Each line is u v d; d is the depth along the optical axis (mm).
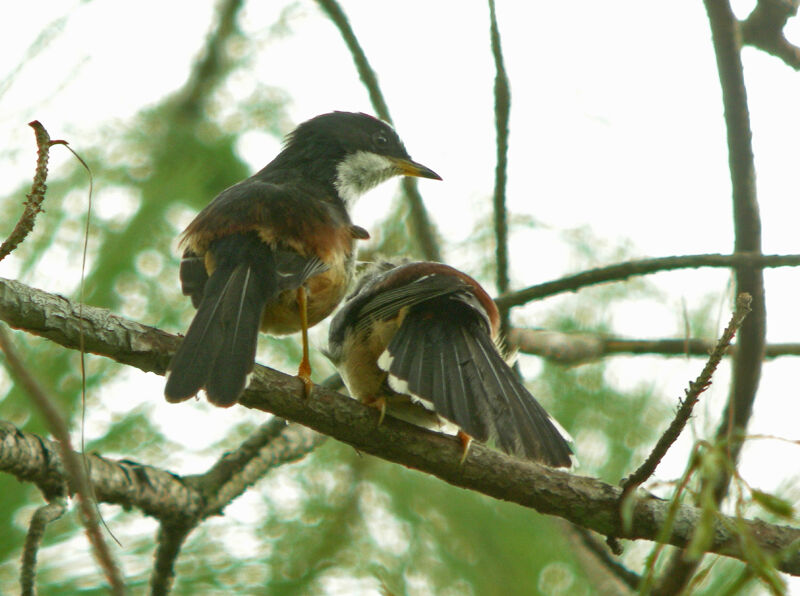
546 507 7449
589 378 9875
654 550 5074
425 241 10750
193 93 10602
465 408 7305
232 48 10812
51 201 9281
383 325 8141
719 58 9266
